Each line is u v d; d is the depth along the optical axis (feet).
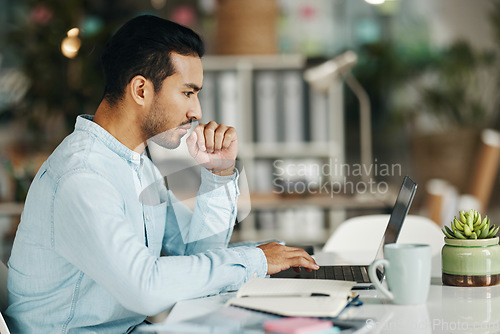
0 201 12.50
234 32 14.32
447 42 20.20
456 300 3.86
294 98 13.93
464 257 4.23
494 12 20.24
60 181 4.19
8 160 13.23
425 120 19.84
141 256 3.94
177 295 3.94
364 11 19.85
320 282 4.13
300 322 3.27
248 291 3.95
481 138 18.03
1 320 4.08
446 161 18.25
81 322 4.41
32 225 4.35
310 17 19.71
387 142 19.62
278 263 4.47
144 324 4.82
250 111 14.23
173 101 4.79
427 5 20.10
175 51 4.74
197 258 4.16
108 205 4.07
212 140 5.35
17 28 16.07
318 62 13.92
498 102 19.84
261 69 14.25
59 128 16.25
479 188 17.28
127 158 4.72
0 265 4.78
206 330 3.27
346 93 19.39
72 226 4.04
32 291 4.42
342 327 3.29
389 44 19.84
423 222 7.38
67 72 15.58
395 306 3.73
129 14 18.61
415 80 19.81
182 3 18.95
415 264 3.72
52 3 15.70
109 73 4.75
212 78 14.12
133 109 4.74
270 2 14.38
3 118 15.90
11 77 15.99
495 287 4.23
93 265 3.97
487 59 19.98
